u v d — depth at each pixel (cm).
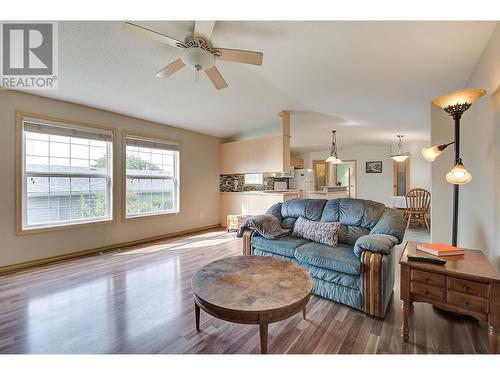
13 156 294
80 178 355
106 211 383
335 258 211
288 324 184
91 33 200
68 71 255
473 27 162
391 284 216
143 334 171
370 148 784
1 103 286
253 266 193
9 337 167
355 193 803
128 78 278
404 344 159
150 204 447
